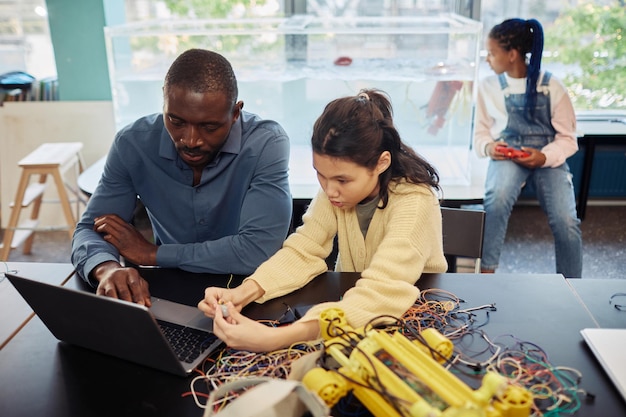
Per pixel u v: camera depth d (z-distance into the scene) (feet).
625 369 3.06
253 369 3.18
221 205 4.84
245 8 10.80
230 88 4.03
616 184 11.62
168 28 8.29
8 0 10.59
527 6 10.85
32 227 9.29
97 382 3.14
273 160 4.57
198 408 2.92
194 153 4.16
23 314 3.86
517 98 8.11
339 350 2.87
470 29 7.37
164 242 5.24
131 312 2.87
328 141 3.55
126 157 4.74
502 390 2.51
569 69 11.22
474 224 5.19
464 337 3.44
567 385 3.01
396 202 4.05
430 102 7.87
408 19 8.75
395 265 3.75
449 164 8.11
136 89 8.00
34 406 2.96
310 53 8.00
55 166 8.82
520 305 3.82
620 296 3.97
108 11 10.09
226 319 3.42
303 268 4.18
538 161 7.93
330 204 4.38
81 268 4.31
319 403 2.47
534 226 11.02
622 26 10.80
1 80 10.37
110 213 4.84
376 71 7.89
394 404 2.50
